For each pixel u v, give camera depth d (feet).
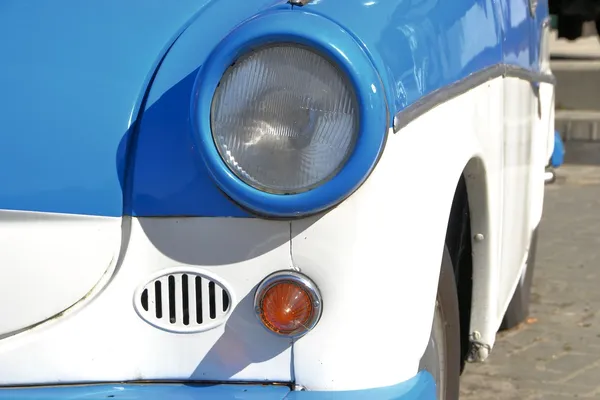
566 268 13.93
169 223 5.97
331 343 5.95
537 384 9.55
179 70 6.07
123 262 6.00
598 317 11.67
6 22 6.29
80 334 6.04
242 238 5.93
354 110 5.67
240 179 5.75
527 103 8.82
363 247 5.91
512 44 8.02
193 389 5.99
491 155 7.34
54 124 6.07
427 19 6.41
